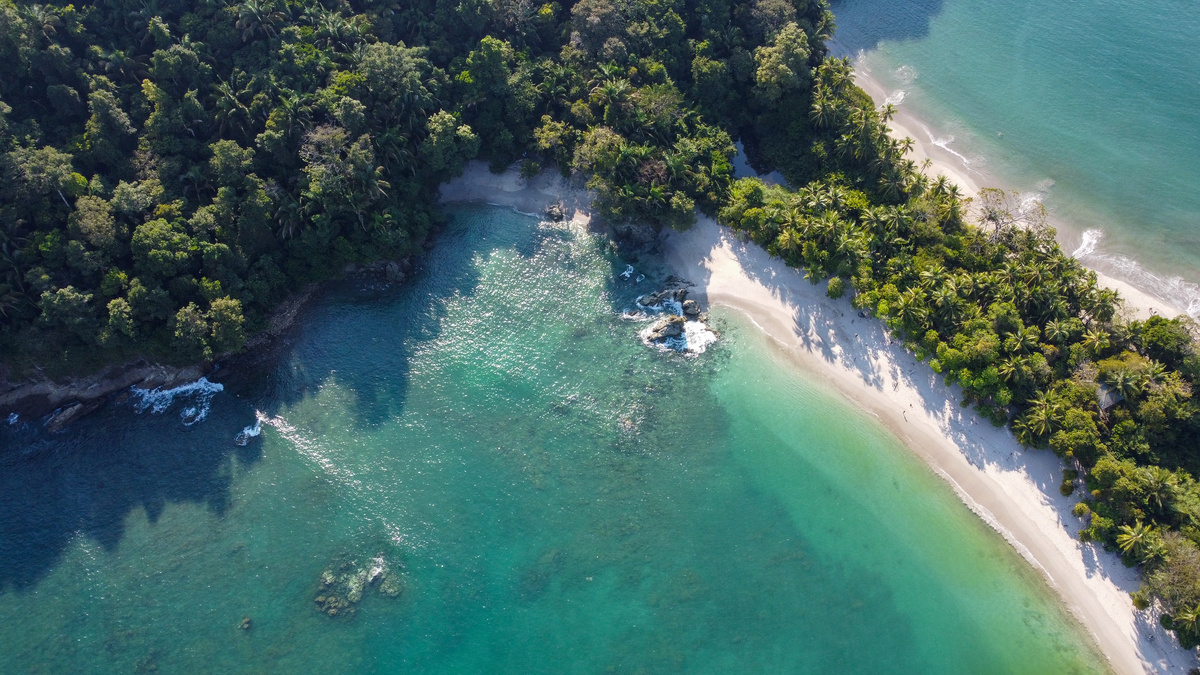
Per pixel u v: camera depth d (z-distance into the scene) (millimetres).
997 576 70188
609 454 78062
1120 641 66125
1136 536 65438
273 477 76375
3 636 68500
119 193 75750
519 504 75125
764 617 68938
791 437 78938
